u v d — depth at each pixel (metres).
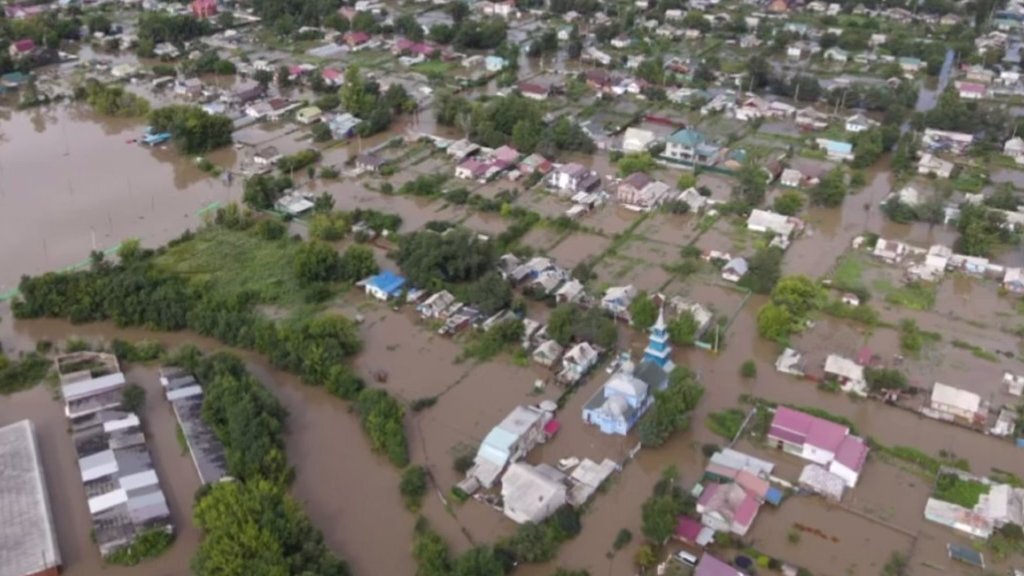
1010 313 67.31
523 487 47.41
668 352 59.84
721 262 73.00
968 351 62.19
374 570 43.91
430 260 67.94
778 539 46.00
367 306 67.19
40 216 80.69
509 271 70.25
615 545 45.41
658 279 71.25
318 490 49.19
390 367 60.03
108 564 44.03
